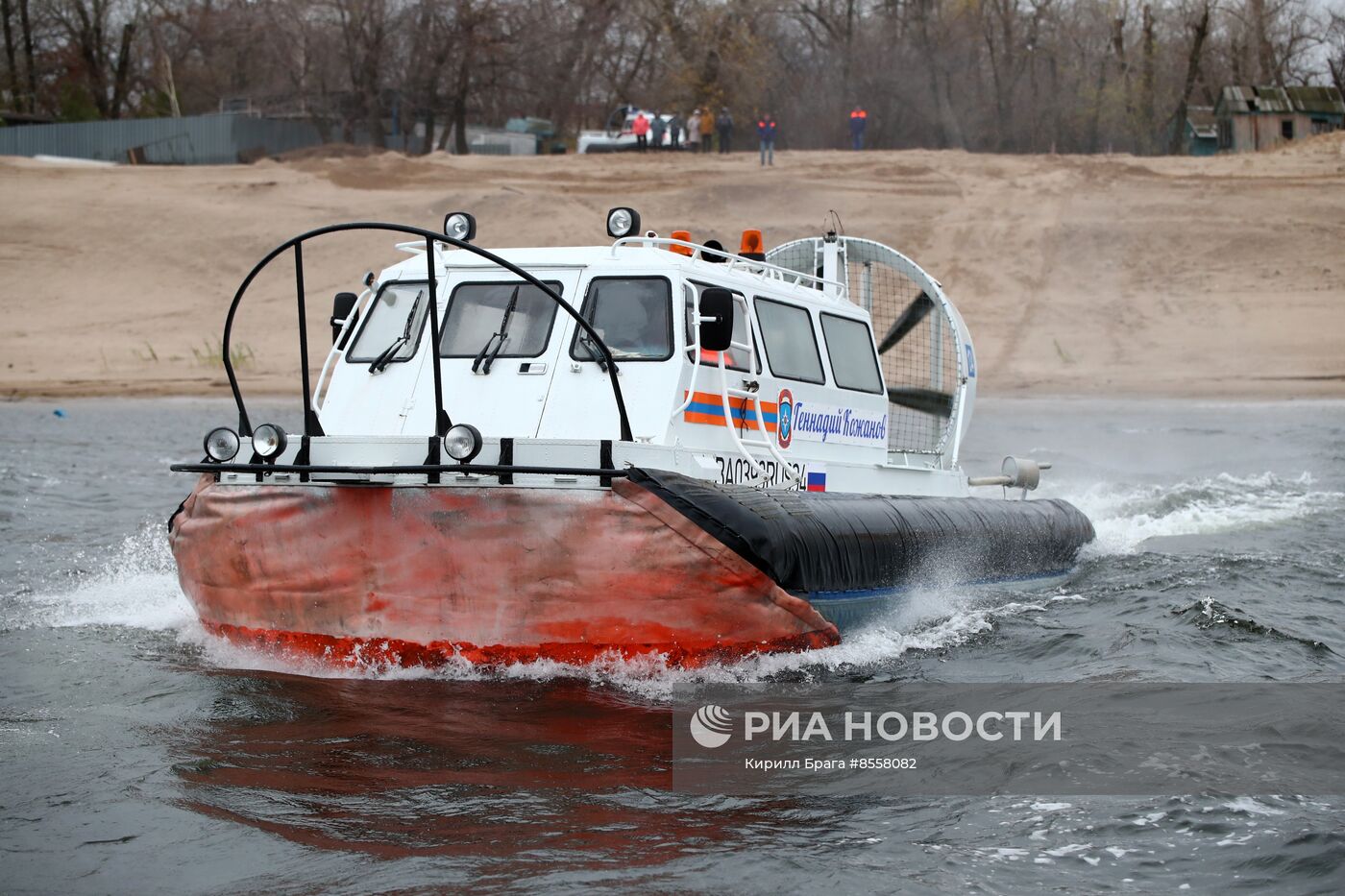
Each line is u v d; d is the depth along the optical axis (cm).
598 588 1303
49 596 1795
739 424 1505
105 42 13388
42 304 7219
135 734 1197
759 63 11788
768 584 1316
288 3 11188
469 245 1273
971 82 11969
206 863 921
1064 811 1023
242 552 1408
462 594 1331
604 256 1493
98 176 8838
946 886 897
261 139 10612
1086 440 4188
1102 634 1577
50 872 908
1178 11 13088
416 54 11112
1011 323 6712
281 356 6562
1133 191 7975
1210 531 2450
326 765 1115
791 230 7694
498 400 1458
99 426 4728
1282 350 6234
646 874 908
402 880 895
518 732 1196
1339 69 13612
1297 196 7788
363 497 1346
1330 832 969
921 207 7931
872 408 1767
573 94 12056
